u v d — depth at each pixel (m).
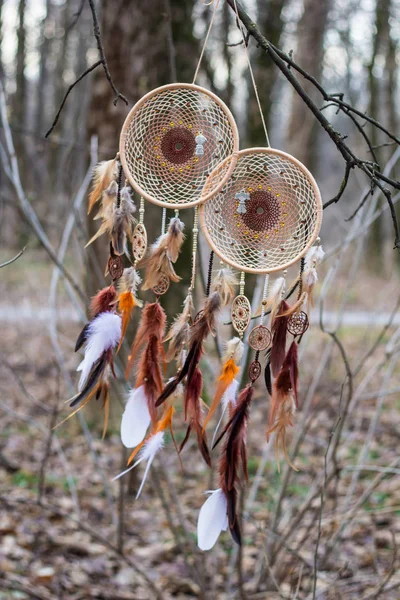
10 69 14.94
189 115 1.74
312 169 14.28
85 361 1.66
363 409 6.65
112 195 1.72
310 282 1.64
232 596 3.31
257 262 1.70
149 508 4.71
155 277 1.72
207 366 3.45
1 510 4.46
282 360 1.68
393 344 3.74
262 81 6.10
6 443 5.73
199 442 1.70
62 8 15.39
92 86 5.34
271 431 1.72
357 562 3.80
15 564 3.86
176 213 1.71
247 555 3.95
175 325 1.73
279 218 1.70
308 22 11.78
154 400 1.71
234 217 1.71
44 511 4.54
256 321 3.30
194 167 1.73
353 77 16.05
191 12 5.68
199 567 3.39
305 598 2.97
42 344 8.11
